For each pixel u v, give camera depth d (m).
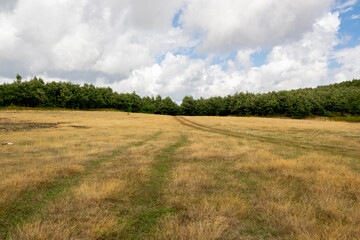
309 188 6.69
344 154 14.23
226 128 35.47
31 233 3.83
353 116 86.56
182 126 39.69
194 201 5.68
